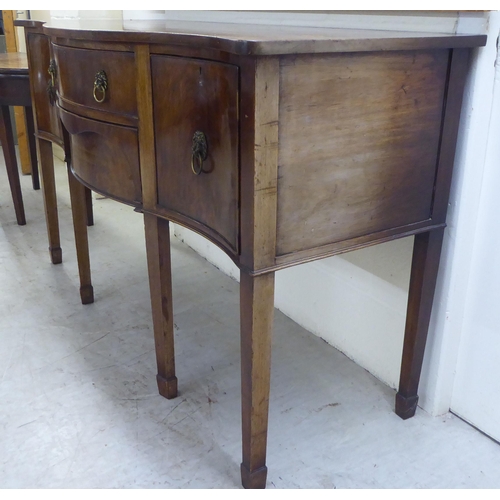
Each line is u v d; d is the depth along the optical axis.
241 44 0.70
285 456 1.07
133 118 0.99
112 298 1.69
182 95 0.88
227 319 1.58
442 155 0.98
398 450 1.09
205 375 1.33
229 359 1.39
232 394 1.26
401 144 0.92
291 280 1.54
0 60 2.09
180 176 0.94
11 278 1.81
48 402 1.22
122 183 1.08
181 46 0.85
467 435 1.13
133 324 1.55
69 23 1.40
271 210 0.80
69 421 1.16
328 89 0.80
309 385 1.29
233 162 0.80
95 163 1.14
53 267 1.90
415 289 1.08
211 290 1.75
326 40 0.75
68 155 1.47
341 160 0.85
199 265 1.93
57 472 1.03
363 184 0.90
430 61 0.90
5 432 1.12
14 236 2.16
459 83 0.94
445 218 1.04
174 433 1.13
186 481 1.01
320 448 1.09
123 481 1.01
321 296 1.44
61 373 1.32
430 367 1.16
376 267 1.25
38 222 2.31
